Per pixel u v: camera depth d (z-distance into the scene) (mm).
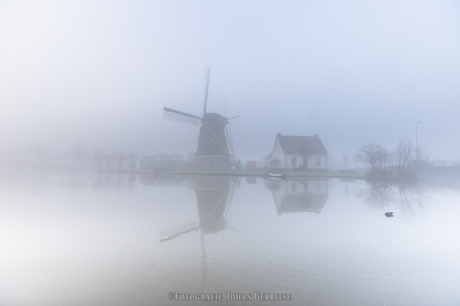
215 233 9117
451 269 6242
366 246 7805
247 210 13359
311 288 5328
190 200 16766
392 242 8203
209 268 6215
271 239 8438
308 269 6191
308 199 17578
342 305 4758
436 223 10812
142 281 5574
